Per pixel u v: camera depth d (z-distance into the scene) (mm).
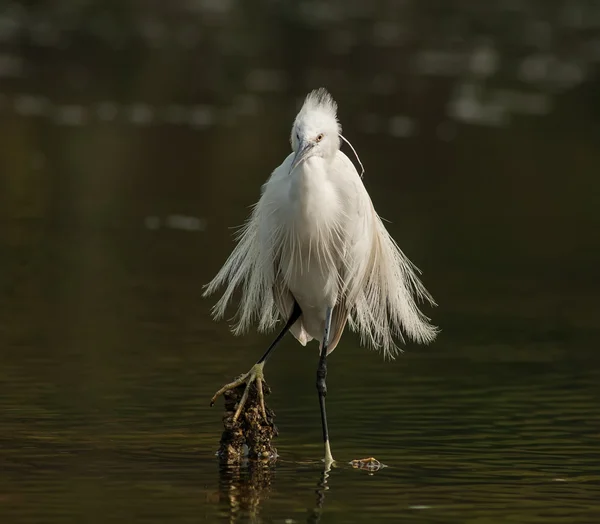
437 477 9508
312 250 10430
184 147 25625
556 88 34344
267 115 29312
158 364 12805
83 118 27906
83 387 11820
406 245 19312
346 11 45188
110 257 17578
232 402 10086
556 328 15156
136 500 8703
